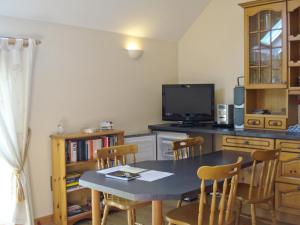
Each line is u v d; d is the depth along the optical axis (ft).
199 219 6.83
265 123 12.66
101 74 13.46
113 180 7.36
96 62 13.26
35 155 11.48
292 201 11.12
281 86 12.14
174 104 15.02
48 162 11.82
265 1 12.23
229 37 14.73
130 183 7.07
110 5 12.44
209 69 15.52
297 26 12.51
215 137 15.06
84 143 11.93
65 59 12.28
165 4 13.79
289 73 12.00
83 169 12.38
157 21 14.51
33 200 11.43
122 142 12.98
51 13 11.51
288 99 12.15
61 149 11.24
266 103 13.60
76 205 12.03
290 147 11.05
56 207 11.66
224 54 14.94
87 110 13.01
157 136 14.80
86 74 12.94
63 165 11.21
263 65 12.73
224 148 12.76
